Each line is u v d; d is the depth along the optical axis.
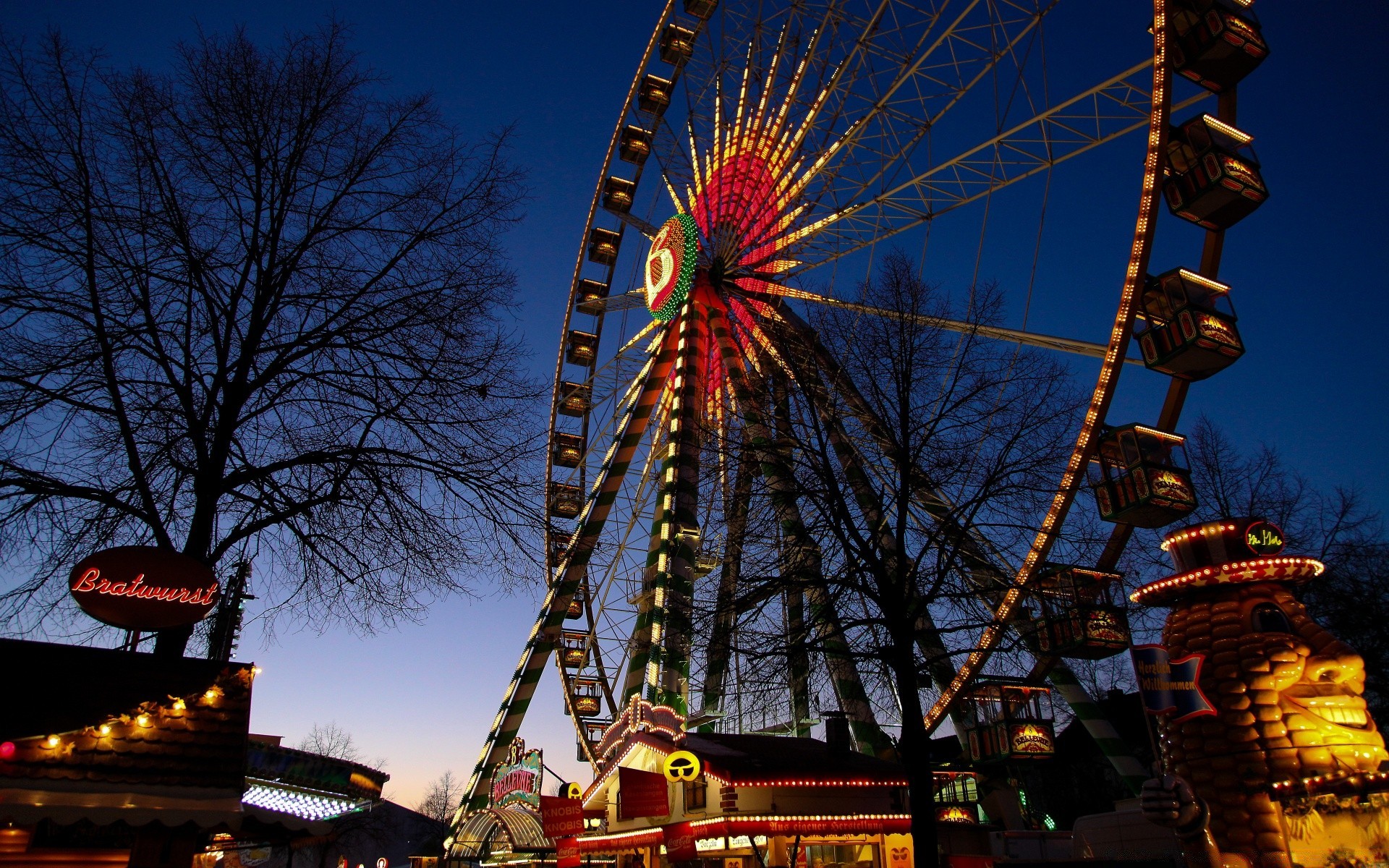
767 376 22.31
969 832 23.14
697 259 36.16
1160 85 20.59
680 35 42.03
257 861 25.89
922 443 17.61
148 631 11.94
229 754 11.30
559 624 37.69
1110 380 19.66
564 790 30.08
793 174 36.50
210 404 13.65
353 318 14.77
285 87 15.67
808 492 17.44
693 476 32.16
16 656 11.34
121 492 13.12
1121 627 18.75
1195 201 20.22
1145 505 18.62
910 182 30.22
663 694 28.12
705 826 21.44
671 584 30.16
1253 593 11.94
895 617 16.03
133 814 10.19
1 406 12.09
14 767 10.02
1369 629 22.88
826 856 22.44
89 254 13.02
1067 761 39.97
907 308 19.48
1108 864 15.26
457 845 38.84
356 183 15.77
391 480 14.15
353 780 21.84
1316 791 10.30
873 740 25.98
